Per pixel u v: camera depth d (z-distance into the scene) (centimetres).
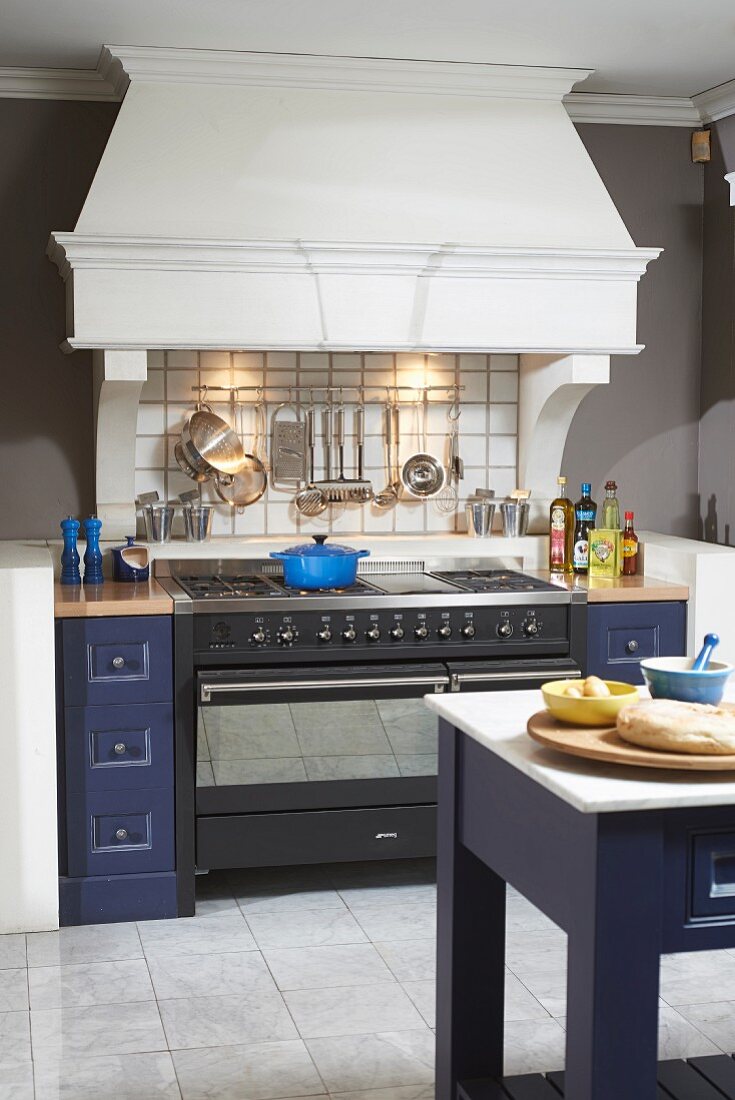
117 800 376
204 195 392
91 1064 286
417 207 404
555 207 414
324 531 459
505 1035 299
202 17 366
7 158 430
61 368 440
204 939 361
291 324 398
